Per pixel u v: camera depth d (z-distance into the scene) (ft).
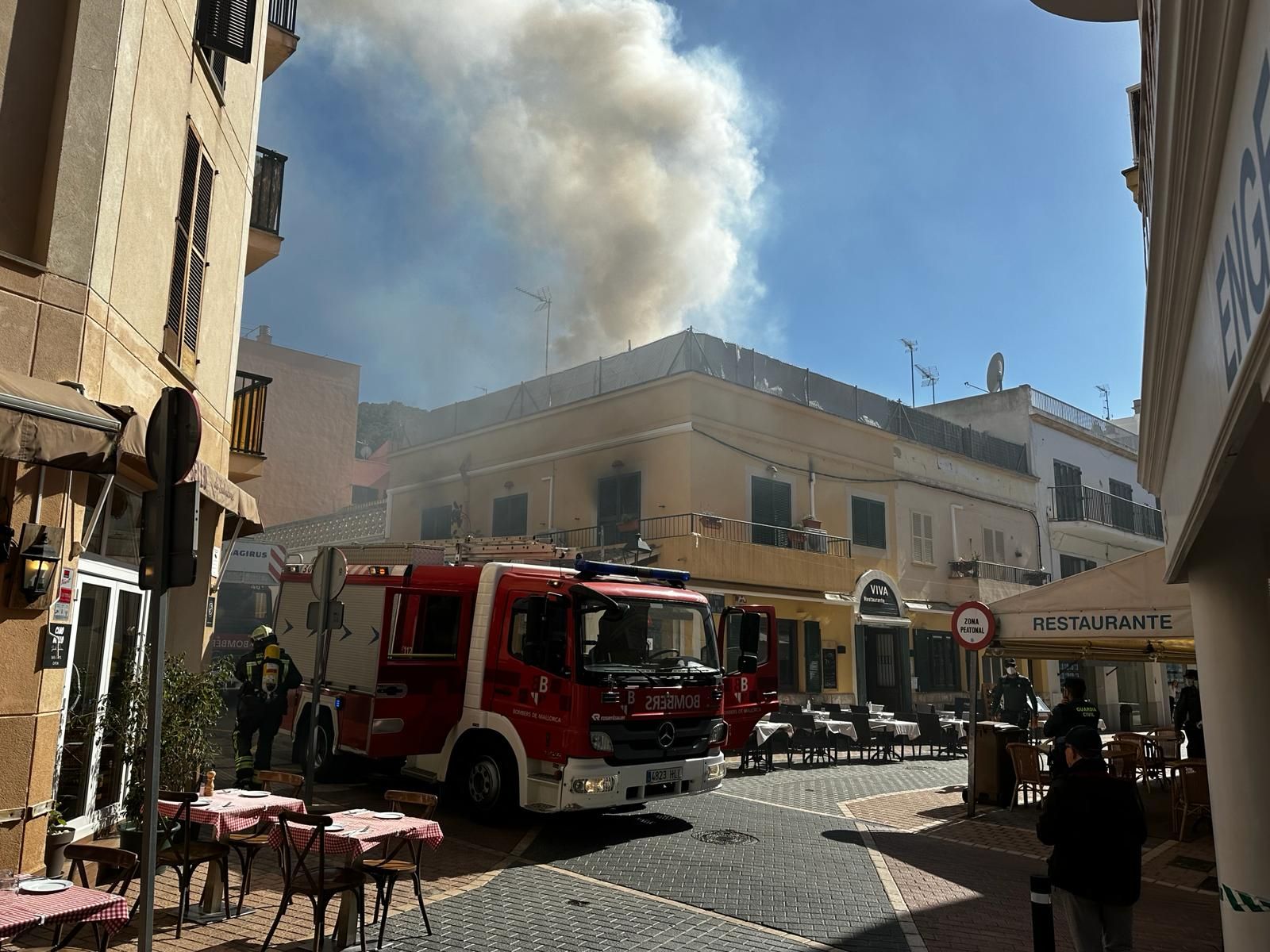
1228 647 17.81
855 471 79.87
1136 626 32.55
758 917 21.34
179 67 27.14
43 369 19.77
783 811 36.27
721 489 67.92
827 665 70.64
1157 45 8.38
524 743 28.89
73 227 20.71
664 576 33.22
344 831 17.92
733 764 51.01
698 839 29.81
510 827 30.19
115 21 22.24
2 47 20.20
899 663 78.84
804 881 24.80
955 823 34.99
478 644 31.71
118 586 24.58
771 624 37.55
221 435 35.17
